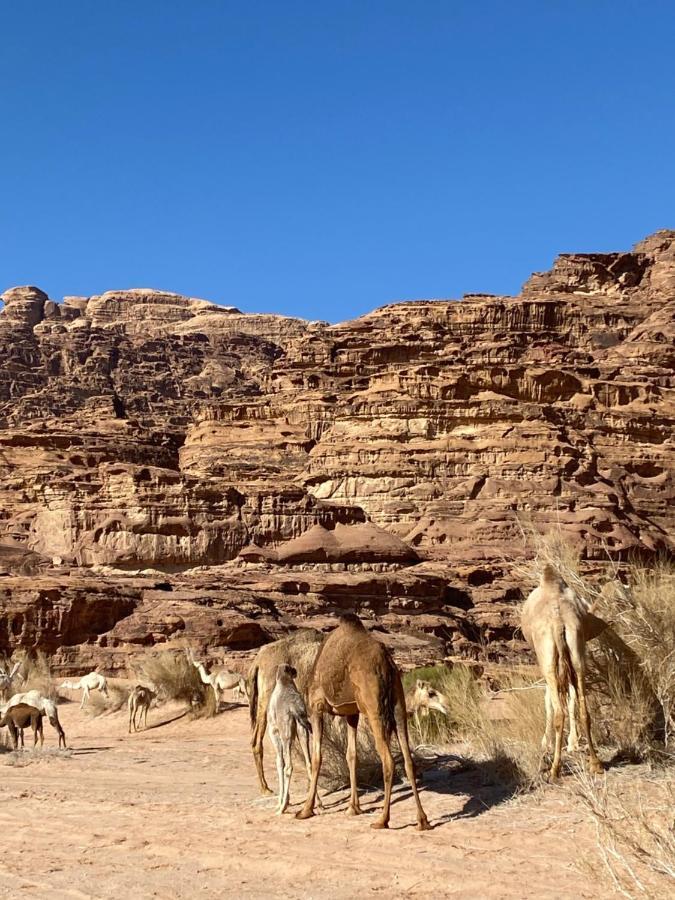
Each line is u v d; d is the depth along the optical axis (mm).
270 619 48750
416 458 76938
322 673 11133
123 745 23922
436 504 74188
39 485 66312
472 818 10336
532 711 13859
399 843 9562
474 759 13352
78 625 44875
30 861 9922
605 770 11234
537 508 72812
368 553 63500
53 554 62625
